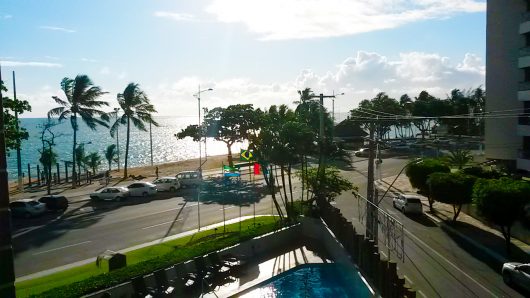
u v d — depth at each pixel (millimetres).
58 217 36375
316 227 30094
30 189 53188
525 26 42219
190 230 31406
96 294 17797
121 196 43000
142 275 19922
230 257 23859
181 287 20984
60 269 23188
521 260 24953
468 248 27266
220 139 68688
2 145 6062
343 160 71625
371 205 25125
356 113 80312
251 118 65625
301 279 23516
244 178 56250
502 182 26125
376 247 20859
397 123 81688
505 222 25047
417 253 26281
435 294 20031
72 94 53281
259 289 21797
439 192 32312
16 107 35219
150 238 29500
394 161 70812
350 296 21594
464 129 87312
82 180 60938
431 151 75500
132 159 141875
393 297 17625
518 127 44094
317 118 70000
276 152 32625
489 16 47531
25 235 30750
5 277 5992
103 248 27250
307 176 34688
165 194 46719
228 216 35625
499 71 46812
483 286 21062
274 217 34125
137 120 61906
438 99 104812
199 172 50562
